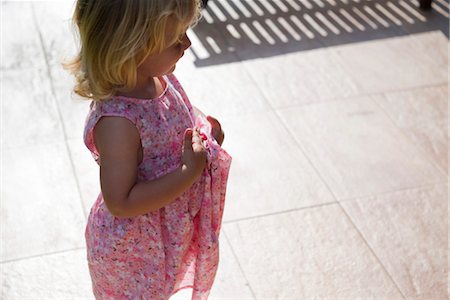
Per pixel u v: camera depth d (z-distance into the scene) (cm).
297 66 422
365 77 415
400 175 343
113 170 177
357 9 481
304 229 311
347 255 299
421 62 430
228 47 437
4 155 346
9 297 277
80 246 300
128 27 163
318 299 280
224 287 282
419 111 388
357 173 343
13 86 393
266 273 289
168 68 177
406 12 480
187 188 187
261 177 338
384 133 371
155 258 203
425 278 290
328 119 379
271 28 457
